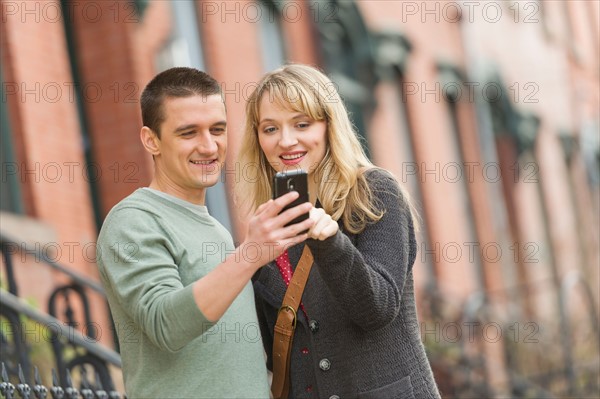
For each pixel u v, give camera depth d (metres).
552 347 31.61
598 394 30.80
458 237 39.56
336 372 9.27
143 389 8.57
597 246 50.22
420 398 9.26
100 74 23.11
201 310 7.95
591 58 61.47
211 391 8.51
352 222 9.31
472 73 42.75
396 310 8.88
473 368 27.30
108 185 22.97
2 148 19.77
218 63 26.14
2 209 19.70
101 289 16.97
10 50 19.72
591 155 57.91
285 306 9.41
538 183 49.22
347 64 34.50
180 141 8.86
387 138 35.62
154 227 8.65
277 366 9.52
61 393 12.45
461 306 28.47
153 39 24.02
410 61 37.56
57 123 20.56
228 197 25.02
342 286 8.51
